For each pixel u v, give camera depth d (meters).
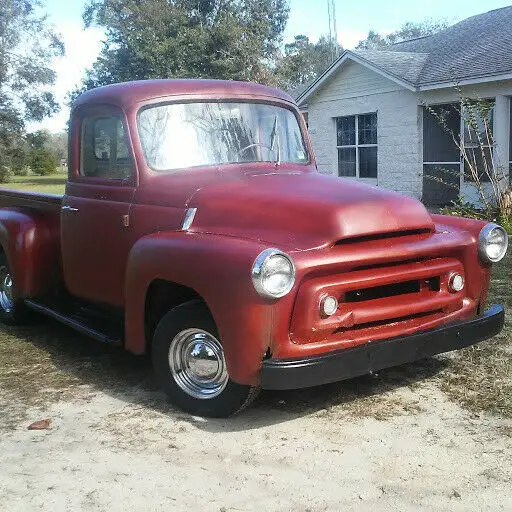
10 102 45.78
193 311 4.09
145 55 34.22
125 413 4.34
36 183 41.50
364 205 4.05
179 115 4.90
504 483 3.30
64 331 6.32
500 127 14.70
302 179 4.66
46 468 3.62
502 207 11.47
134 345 4.51
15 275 5.92
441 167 16.45
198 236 4.13
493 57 15.09
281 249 3.81
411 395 4.43
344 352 3.81
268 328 3.69
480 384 4.56
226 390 4.03
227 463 3.62
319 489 3.31
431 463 3.53
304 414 4.21
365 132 18.42
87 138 5.19
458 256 4.45
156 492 3.35
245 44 34.62
